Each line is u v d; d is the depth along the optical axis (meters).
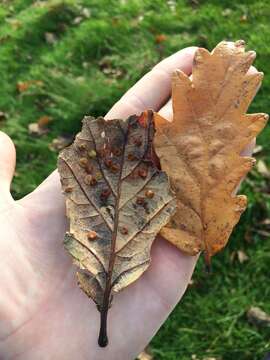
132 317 0.13
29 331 0.13
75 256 0.13
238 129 0.14
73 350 0.13
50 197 0.14
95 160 0.13
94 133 0.13
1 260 0.14
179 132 0.14
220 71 0.14
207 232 0.14
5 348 0.13
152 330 0.14
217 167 0.14
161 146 0.14
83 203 0.13
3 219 0.14
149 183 0.13
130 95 0.16
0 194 0.15
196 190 0.14
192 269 0.14
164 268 0.14
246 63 0.14
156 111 0.16
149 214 0.13
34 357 0.13
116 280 0.13
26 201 0.15
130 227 0.13
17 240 0.14
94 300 0.12
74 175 0.13
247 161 0.14
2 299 0.13
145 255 0.13
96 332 0.13
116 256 0.13
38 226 0.14
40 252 0.14
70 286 0.14
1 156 0.15
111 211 0.13
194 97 0.14
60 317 0.13
